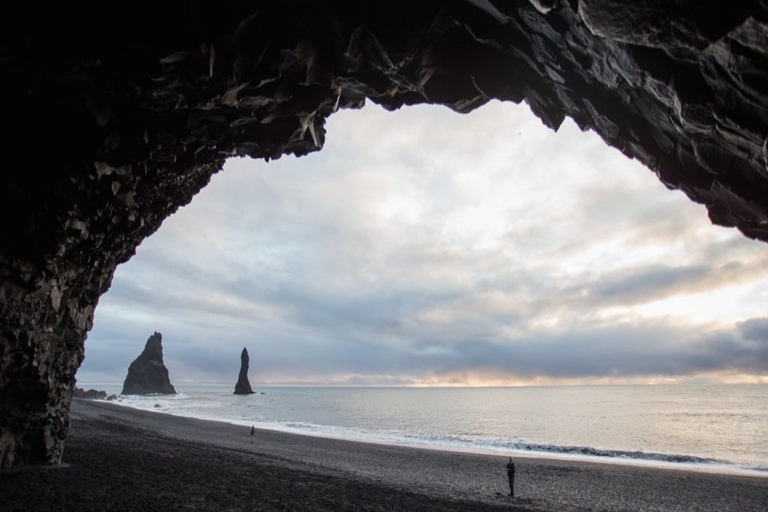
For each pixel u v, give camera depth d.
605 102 10.57
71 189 14.96
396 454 34.78
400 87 14.57
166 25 11.05
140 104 13.34
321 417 81.50
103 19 10.83
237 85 12.77
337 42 12.31
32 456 17.91
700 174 9.53
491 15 10.95
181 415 71.50
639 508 20.11
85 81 12.27
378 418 81.06
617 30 6.45
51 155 14.06
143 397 138.88
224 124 15.05
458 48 12.40
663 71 7.55
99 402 95.19
